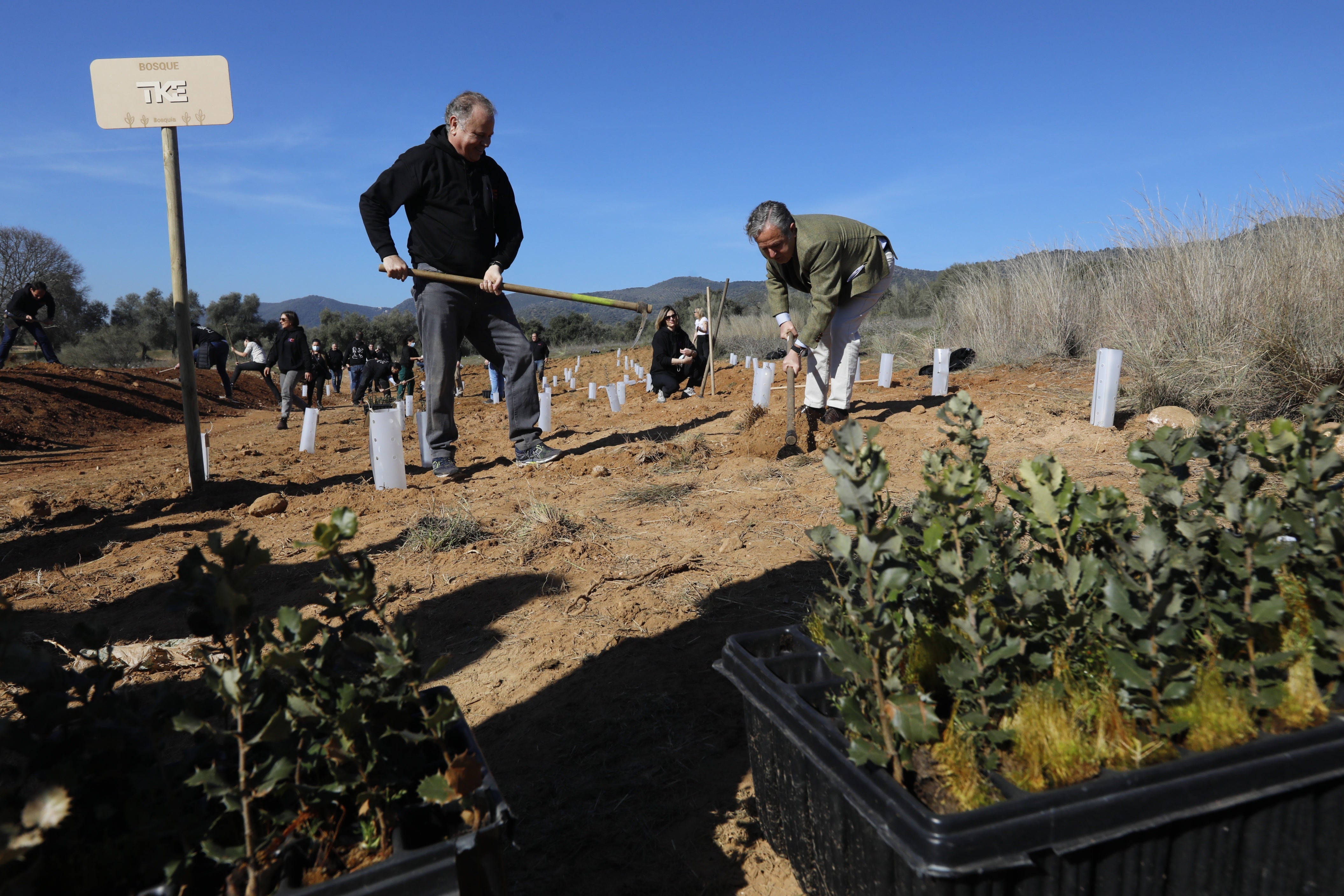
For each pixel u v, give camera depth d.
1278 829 1.26
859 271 5.38
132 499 5.82
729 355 18.31
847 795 1.26
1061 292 9.63
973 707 1.36
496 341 5.59
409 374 16.59
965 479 1.68
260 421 14.35
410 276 5.06
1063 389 7.28
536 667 2.64
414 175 4.94
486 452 6.89
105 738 1.18
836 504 4.20
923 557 1.60
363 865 1.18
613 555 3.67
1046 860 1.13
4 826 0.91
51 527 4.87
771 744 1.60
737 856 1.76
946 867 1.07
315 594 3.30
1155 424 5.11
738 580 3.25
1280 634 1.48
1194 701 1.30
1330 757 1.25
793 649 1.83
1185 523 1.47
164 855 1.11
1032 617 1.40
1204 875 1.23
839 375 5.87
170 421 14.17
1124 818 1.14
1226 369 5.41
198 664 2.71
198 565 1.25
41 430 10.82
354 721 1.14
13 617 1.12
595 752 2.18
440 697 1.36
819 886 1.51
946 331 11.47
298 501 5.09
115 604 3.36
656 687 2.47
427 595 3.32
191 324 5.29
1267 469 1.64
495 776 2.12
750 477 4.93
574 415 9.53
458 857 1.13
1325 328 5.24
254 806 1.21
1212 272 6.18
